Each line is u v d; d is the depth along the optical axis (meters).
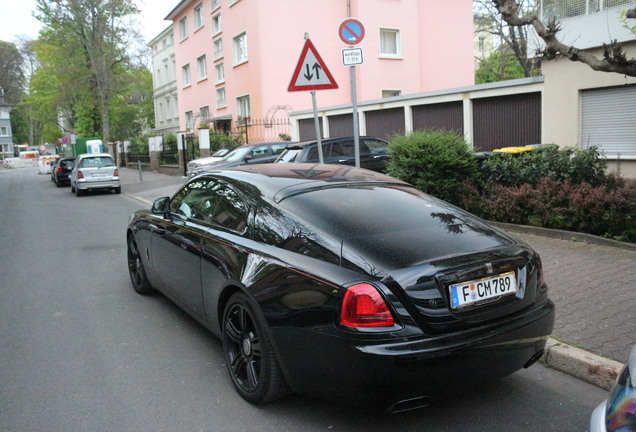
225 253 3.81
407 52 26.86
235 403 3.59
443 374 2.85
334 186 3.96
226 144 24.58
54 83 47.72
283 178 4.12
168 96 43.66
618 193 7.12
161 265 5.17
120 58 40.59
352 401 2.93
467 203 8.86
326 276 3.01
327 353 2.94
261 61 24.59
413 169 9.13
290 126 23.23
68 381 3.99
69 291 6.51
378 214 3.55
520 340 3.14
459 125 15.36
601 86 11.02
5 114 93.06
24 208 17.08
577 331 4.40
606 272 5.92
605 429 1.92
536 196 8.03
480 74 35.41
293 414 3.42
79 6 37.22
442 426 3.25
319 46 25.50
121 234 10.80
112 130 51.62
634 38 10.45
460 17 28.28
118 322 5.28
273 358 3.31
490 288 3.11
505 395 3.65
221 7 28.16
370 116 18.52
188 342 4.71
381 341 2.80
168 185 21.59
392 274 2.89
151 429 3.29
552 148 8.78
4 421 3.42
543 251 6.98
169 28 40.41
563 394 3.66
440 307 2.92
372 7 25.55
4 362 4.38
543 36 7.03
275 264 3.32
